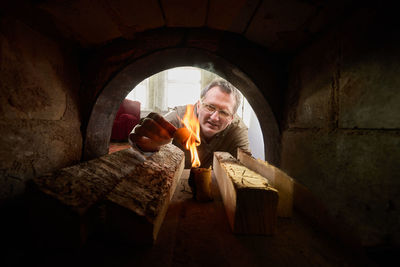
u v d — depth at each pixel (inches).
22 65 31.6
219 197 46.1
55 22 36.2
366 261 24.5
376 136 24.0
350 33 29.3
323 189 33.5
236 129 93.2
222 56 48.8
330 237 30.7
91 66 47.3
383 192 22.9
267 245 28.1
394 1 22.5
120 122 201.3
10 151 29.4
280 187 37.2
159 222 30.5
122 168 42.6
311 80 39.1
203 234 30.4
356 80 27.7
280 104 50.0
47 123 36.7
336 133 31.1
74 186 27.8
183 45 48.7
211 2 37.2
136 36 47.3
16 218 29.7
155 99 319.3
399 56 21.8
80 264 22.5
